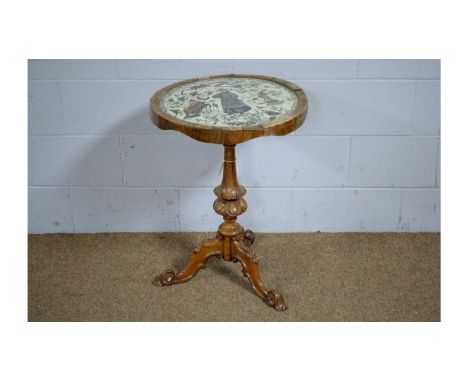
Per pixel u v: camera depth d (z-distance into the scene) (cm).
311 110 252
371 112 251
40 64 244
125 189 266
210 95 214
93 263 253
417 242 265
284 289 234
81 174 264
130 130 256
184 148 258
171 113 197
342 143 257
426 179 263
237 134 183
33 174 264
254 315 221
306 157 260
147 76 246
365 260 253
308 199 267
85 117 253
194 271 236
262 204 268
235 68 245
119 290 236
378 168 261
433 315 220
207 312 223
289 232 274
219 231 228
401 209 269
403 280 240
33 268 250
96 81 247
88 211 271
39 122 254
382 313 221
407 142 256
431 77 245
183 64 245
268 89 220
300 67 244
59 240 270
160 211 271
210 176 263
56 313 222
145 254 259
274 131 186
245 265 227
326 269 247
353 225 273
